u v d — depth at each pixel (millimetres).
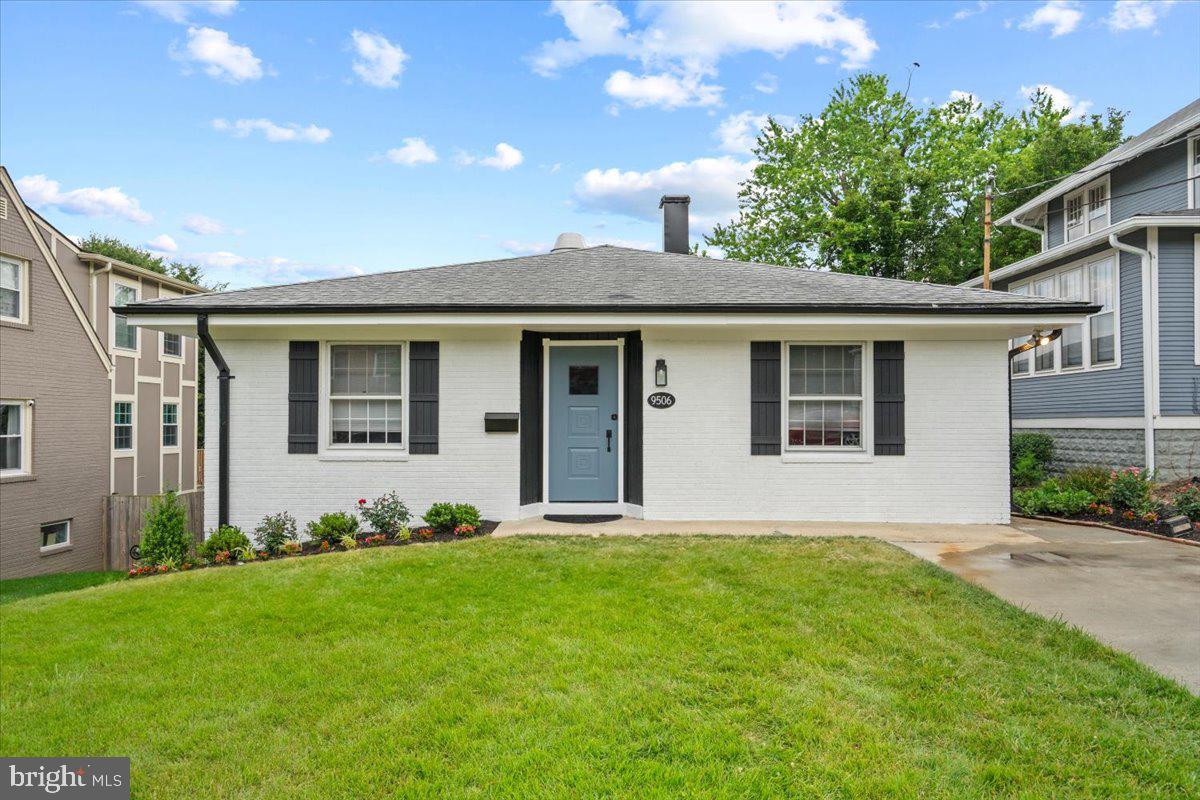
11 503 13102
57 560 14188
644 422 8672
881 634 4551
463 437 8695
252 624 5012
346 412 8828
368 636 4707
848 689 3762
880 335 8555
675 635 4559
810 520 8602
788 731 3340
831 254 25359
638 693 3734
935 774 2973
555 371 9023
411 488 8680
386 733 3414
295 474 8688
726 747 3180
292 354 8695
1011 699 3656
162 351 19453
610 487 9008
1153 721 3430
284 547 7484
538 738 3305
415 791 2928
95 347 15281
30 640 4883
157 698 3930
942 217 25266
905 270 24031
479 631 4719
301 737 3439
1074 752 3150
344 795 2934
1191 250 11344
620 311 8086
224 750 3342
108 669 4344
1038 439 13797
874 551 6688
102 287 16906
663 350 8688
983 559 6660
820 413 8758
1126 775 2971
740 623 4758
